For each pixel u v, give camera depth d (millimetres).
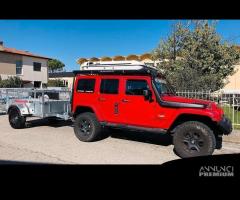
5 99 11539
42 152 6660
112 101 7598
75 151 6824
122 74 7512
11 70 30531
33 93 10398
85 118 7992
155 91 6918
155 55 19125
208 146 6133
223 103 11422
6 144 7543
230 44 18312
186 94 11594
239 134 9250
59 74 43219
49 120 11281
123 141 8180
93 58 28438
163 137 8812
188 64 17203
